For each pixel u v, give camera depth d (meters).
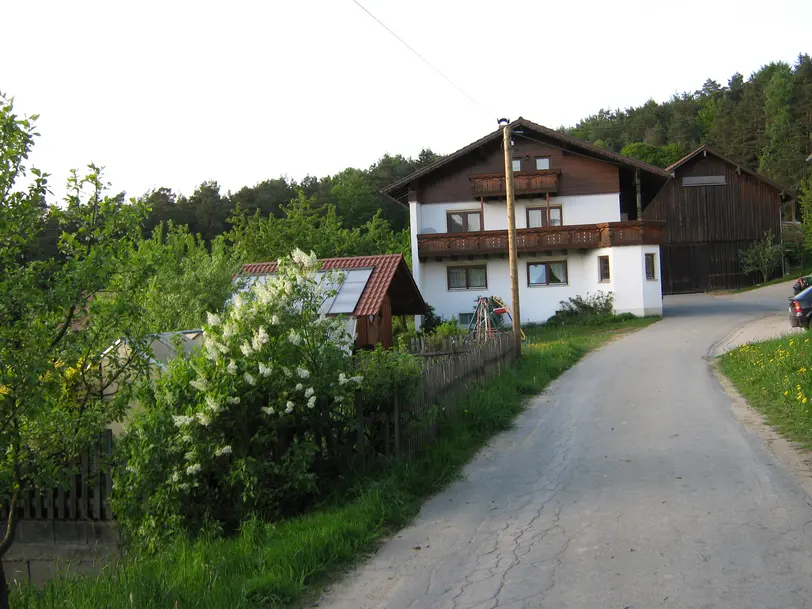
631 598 4.70
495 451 9.77
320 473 7.99
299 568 5.53
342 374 7.86
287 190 76.69
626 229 33.38
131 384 6.66
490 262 35.88
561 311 34.53
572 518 6.61
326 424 7.89
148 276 6.16
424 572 5.53
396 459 8.26
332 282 8.67
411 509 7.21
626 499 7.07
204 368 7.49
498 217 35.91
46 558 8.76
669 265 49.38
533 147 35.41
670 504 6.78
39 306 5.08
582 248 34.44
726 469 7.93
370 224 45.34
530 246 34.38
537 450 9.67
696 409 11.84
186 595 5.08
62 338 5.65
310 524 6.68
